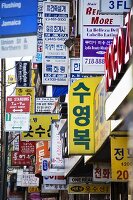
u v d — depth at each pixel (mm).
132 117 5176
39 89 43812
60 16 21141
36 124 26938
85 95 14203
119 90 8789
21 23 12070
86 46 14867
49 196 44625
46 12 21125
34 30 11969
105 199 24625
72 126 14148
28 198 51844
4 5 12195
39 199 45000
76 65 17844
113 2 12023
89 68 14812
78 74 17781
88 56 14836
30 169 38875
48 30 21078
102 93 12484
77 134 14133
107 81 10297
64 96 25703
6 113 25031
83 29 14938
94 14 14969
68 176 23328
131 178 5535
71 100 14227
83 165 19953
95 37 14906
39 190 44094
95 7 15016
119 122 10664
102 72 14750
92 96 14164
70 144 14094
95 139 13930
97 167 17453
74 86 14234
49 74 20953
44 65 21016
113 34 14844
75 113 14195
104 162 17438
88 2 15016
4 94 34719
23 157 35281
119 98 8734
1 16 12164
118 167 12172
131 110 5250
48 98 31031
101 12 12000
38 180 38500
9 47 12062
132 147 5168
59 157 23344
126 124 10477
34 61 23141
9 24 12109
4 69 34531
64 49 21078
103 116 12414
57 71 20953
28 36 11992
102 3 12023
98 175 17438
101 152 15047
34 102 31375
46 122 26875
